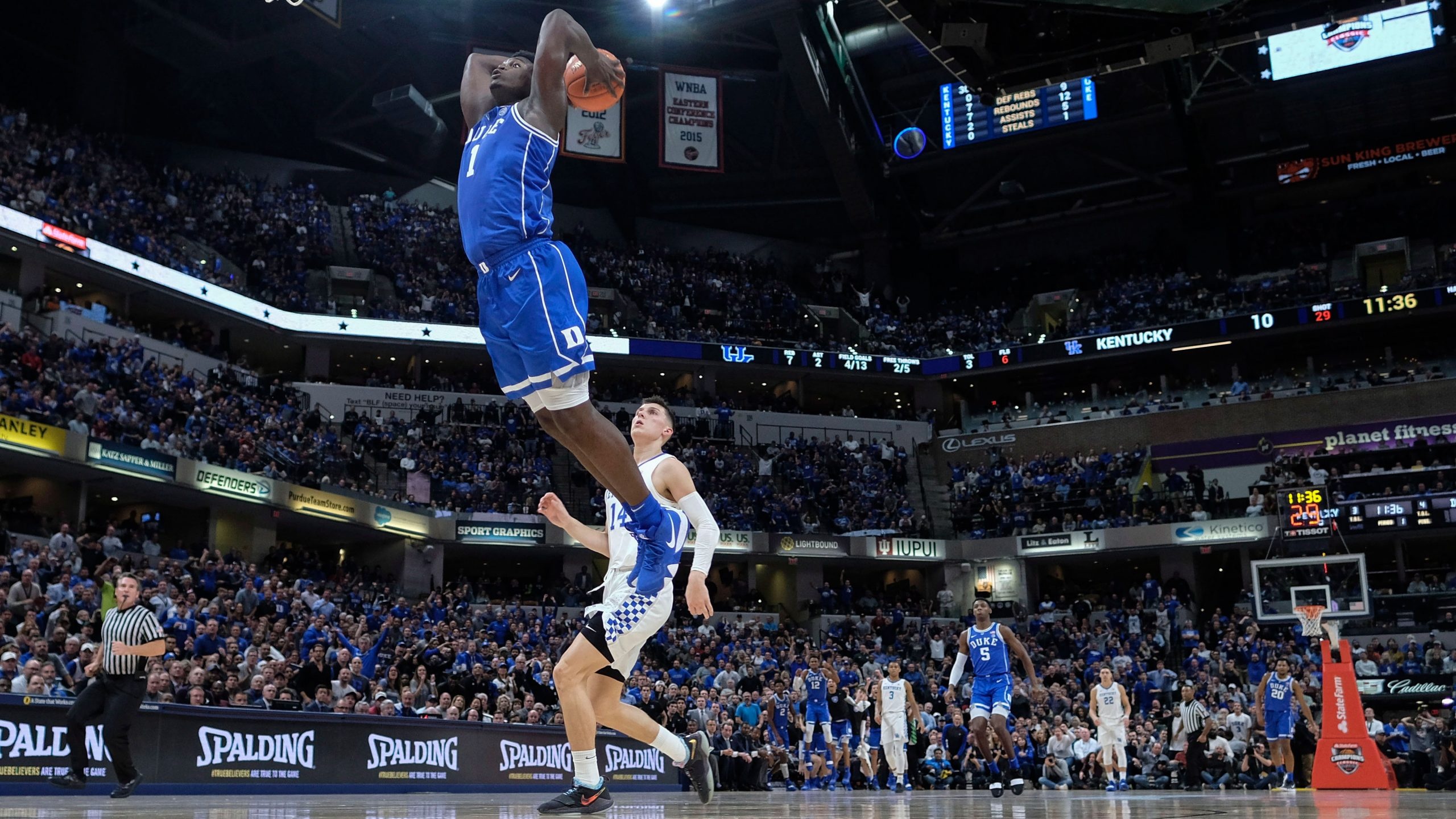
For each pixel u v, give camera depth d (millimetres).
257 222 39625
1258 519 36219
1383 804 7730
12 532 24172
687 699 21047
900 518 40625
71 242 30547
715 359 42156
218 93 43656
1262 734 22969
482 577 38844
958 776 22047
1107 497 39656
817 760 20297
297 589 26094
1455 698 23469
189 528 30172
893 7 17828
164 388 29859
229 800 9266
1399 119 43062
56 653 15266
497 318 4070
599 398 40688
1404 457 36938
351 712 15102
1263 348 43812
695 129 40625
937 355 46125
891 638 35562
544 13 40062
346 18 37875
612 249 46625
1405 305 39312
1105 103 42688
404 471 34844
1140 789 20891
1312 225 45406
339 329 37625
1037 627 35781
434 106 45031
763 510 38406
